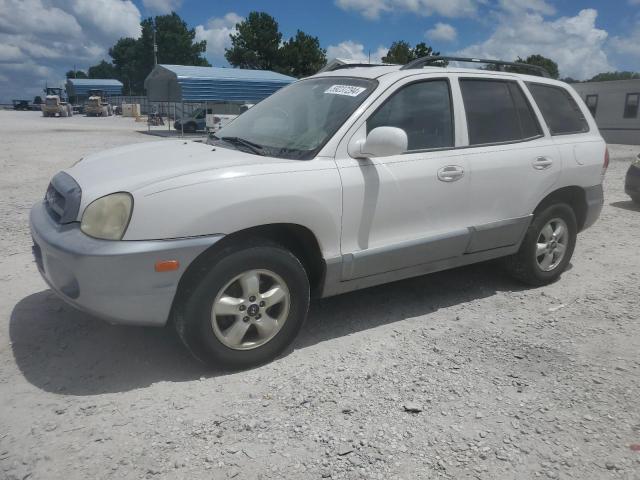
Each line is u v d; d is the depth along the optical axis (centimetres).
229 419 287
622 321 424
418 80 407
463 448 269
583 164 494
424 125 406
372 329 403
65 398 304
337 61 746
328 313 430
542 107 484
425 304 453
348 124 368
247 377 330
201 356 322
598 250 636
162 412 292
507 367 349
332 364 348
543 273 493
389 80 395
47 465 250
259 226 335
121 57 11669
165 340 373
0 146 1800
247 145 389
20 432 273
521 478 250
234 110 3200
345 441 272
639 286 507
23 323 394
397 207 381
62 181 350
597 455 265
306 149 363
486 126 440
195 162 338
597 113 2892
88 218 303
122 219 297
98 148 1845
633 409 304
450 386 324
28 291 455
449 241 412
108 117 6084
